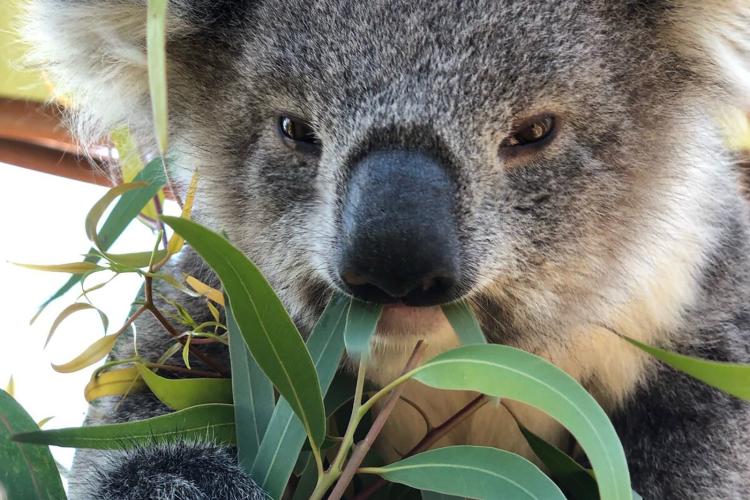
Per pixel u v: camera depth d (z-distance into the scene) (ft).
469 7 1.07
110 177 1.54
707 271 1.34
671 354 1.05
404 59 1.06
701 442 1.33
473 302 1.16
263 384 1.07
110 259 1.11
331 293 1.16
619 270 1.21
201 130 1.27
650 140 1.20
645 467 1.34
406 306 1.07
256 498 1.00
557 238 1.14
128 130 1.40
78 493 1.22
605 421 0.93
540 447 1.18
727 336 1.34
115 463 1.12
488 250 1.08
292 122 1.14
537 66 1.08
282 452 1.01
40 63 1.38
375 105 1.05
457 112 1.05
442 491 0.97
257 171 1.19
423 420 1.37
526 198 1.11
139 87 1.35
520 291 1.15
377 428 0.99
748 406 1.34
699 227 1.30
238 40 1.21
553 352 1.24
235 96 1.21
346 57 1.08
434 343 1.16
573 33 1.11
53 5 1.29
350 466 0.97
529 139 1.10
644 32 1.19
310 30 1.10
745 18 1.23
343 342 1.06
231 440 1.11
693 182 1.27
